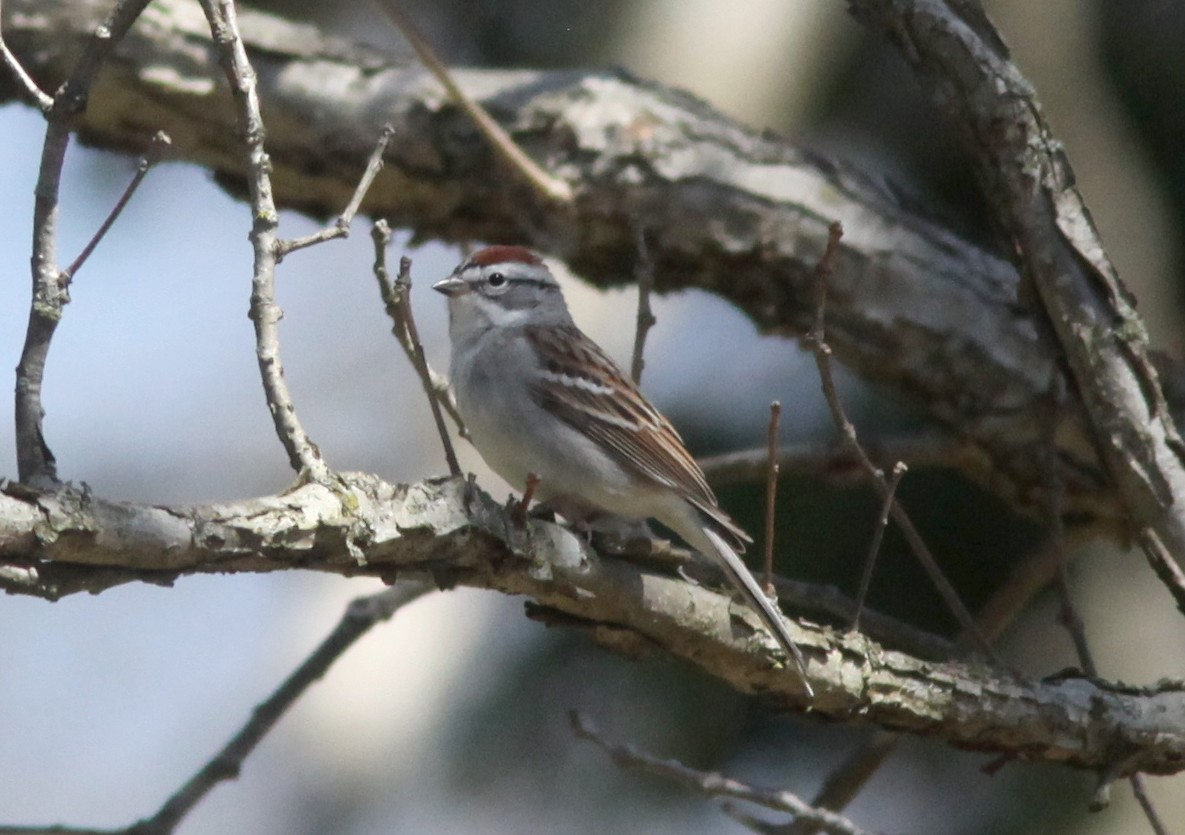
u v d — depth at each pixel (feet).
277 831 35.24
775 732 35.19
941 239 32.22
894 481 21.68
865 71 36.63
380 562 17.89
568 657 34.83
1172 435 25.48
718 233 31.48
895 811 36.22
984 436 31.01
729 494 34.50
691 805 34.68
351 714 34.94
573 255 32.37
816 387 36.22
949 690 22.59
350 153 31.27
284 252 18.49
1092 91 34.81
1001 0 34.78
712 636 21.08
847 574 34.53
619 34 36.58
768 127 34.32
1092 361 25.57
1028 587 28.84
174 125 31.14
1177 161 36.63
